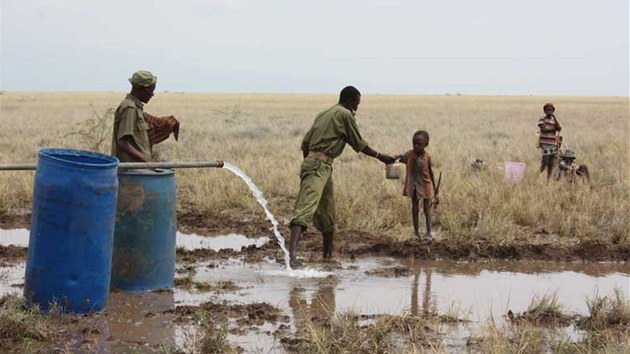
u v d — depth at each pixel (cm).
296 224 873
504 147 2348
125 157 794
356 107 927
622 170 1650
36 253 671
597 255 962
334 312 697
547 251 964
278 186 1384
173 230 789
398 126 3991
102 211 678
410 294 777
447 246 960
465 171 1591
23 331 606
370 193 1266
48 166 664
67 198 661
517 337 621
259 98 11881
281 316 682
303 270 867
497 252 958
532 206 1145
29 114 4766
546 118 1519
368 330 621
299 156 1917
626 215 1112
